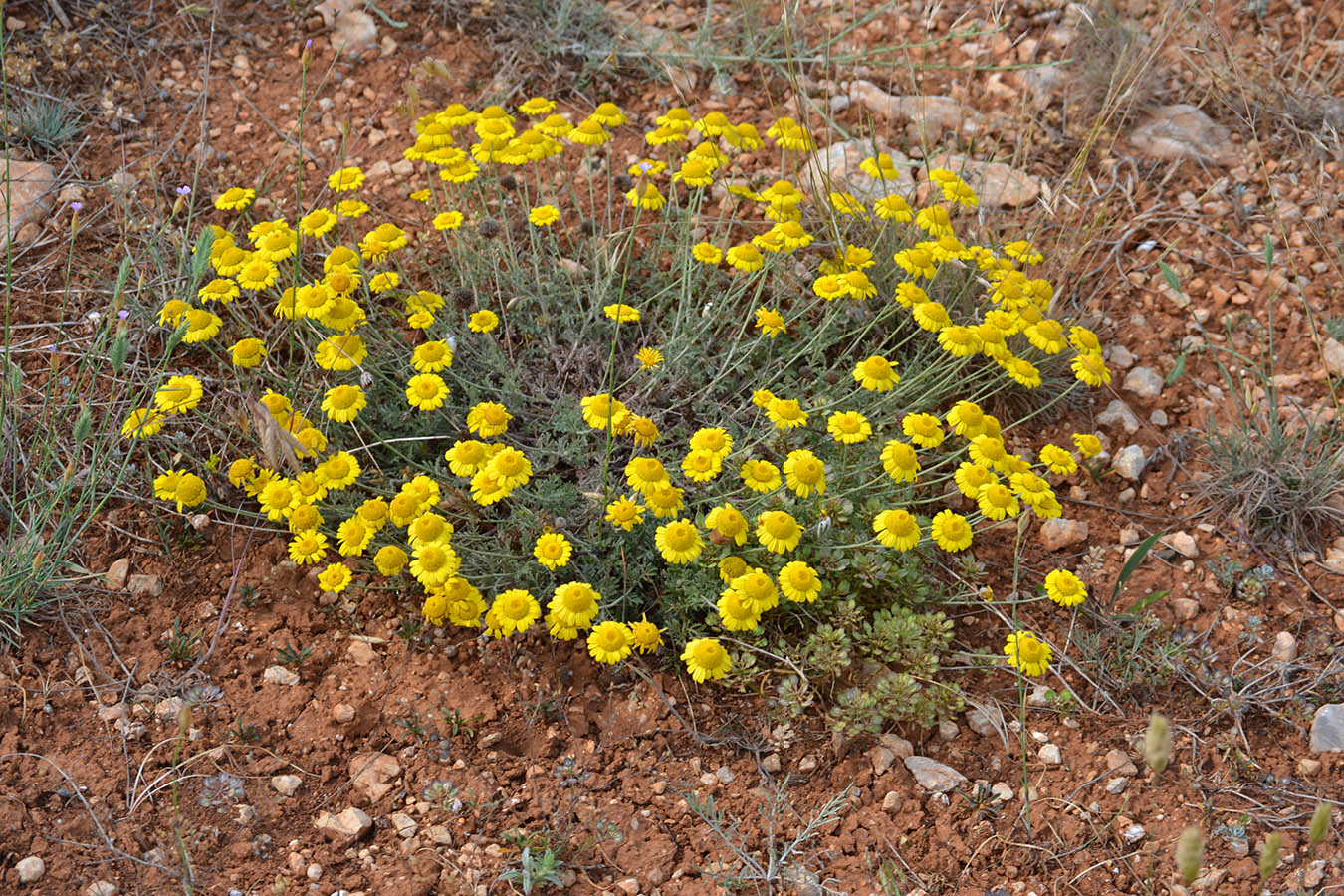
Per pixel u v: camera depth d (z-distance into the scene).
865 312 1.24
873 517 1.10
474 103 1.40
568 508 1.11
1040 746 1.05
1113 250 1.34
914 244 1.26
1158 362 1.28
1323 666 1.09
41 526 1.06
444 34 1.45
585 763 1.02
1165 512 1.19
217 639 1.06
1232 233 1.36
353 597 1.09
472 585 1.08
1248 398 1.23
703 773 1.02
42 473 1.08
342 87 1.40
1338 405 1.20
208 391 1.17
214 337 1.19
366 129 1.37
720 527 1.03
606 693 1.06
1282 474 1.17
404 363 1.16
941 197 1.33
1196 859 0.84
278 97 1.38
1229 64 1.46
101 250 1.24
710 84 1.47
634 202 1.20
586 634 1.08
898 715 1.04
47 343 1.17
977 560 1.15
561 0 1.46
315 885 0.95
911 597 1.09
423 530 1.02
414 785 1.00
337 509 1.09
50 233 1.23
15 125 1.27
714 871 0.98
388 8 1.46
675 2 1.55
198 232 1.25
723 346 1.22
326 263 1.11
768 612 1.08
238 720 1.02
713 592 1.06
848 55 1.47
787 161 1.38
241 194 1.17
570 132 1.21
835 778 1.03
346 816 0.98
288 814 0.98
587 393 1.19
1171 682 1.09
